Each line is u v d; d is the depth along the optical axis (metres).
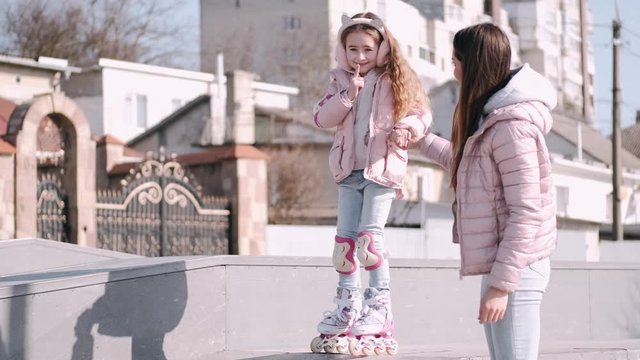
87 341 4.78
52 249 8.92
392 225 29.30
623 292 8.94
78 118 17.97
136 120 40.66
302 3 48.41
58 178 18.62
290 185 35.06
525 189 3.57
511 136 3.59
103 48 45.34
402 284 6.72
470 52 3.74
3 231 16.70
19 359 4.47
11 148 16.89
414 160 35.53
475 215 3.68
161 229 19.11
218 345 5.53
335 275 6.22
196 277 5.39
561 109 45.41
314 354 4.78
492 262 3.65
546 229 3.64
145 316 5.07
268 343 5.82
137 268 5.03
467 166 3.71
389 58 4.69
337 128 4.83
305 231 23.33
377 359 4.60
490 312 3.59
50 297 4.62
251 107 40.38
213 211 20.19
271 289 5.86
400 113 4.55
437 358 4.67
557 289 8.32
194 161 21.47
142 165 19.03
